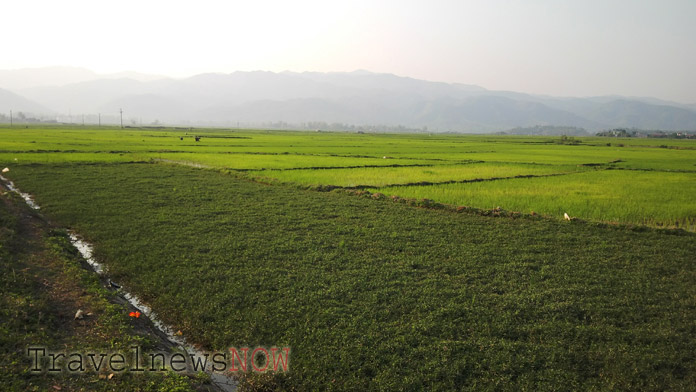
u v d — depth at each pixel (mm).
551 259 12422
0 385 6012
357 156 47094
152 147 51625
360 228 15328
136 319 8734
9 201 16734
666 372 7184
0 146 45000
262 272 11055
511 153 57844
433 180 27906
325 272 11102
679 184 27938
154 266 11500
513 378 7020
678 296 10047
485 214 18156
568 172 34406
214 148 53562
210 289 10086
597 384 6906
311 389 6875
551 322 8695
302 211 17953
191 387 6723
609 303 9625
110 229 14703
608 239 14578
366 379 6965
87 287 9820
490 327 8469
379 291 9945
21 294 8961
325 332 8227
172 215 16656
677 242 14391
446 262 11953
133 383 6566
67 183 23000
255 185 24594
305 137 103312
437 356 7480
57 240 13039
